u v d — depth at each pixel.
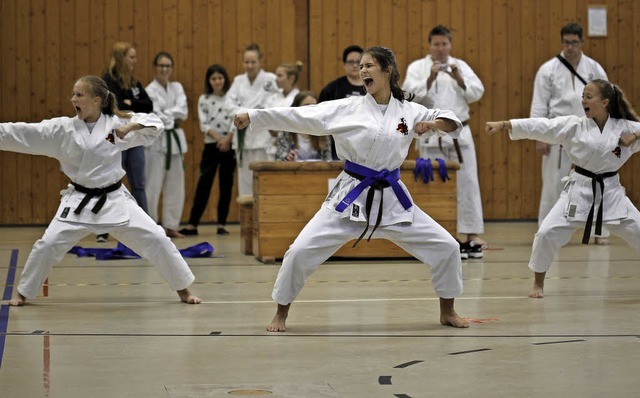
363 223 5.79
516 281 7.99
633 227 7.09
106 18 13.61
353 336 5.59
